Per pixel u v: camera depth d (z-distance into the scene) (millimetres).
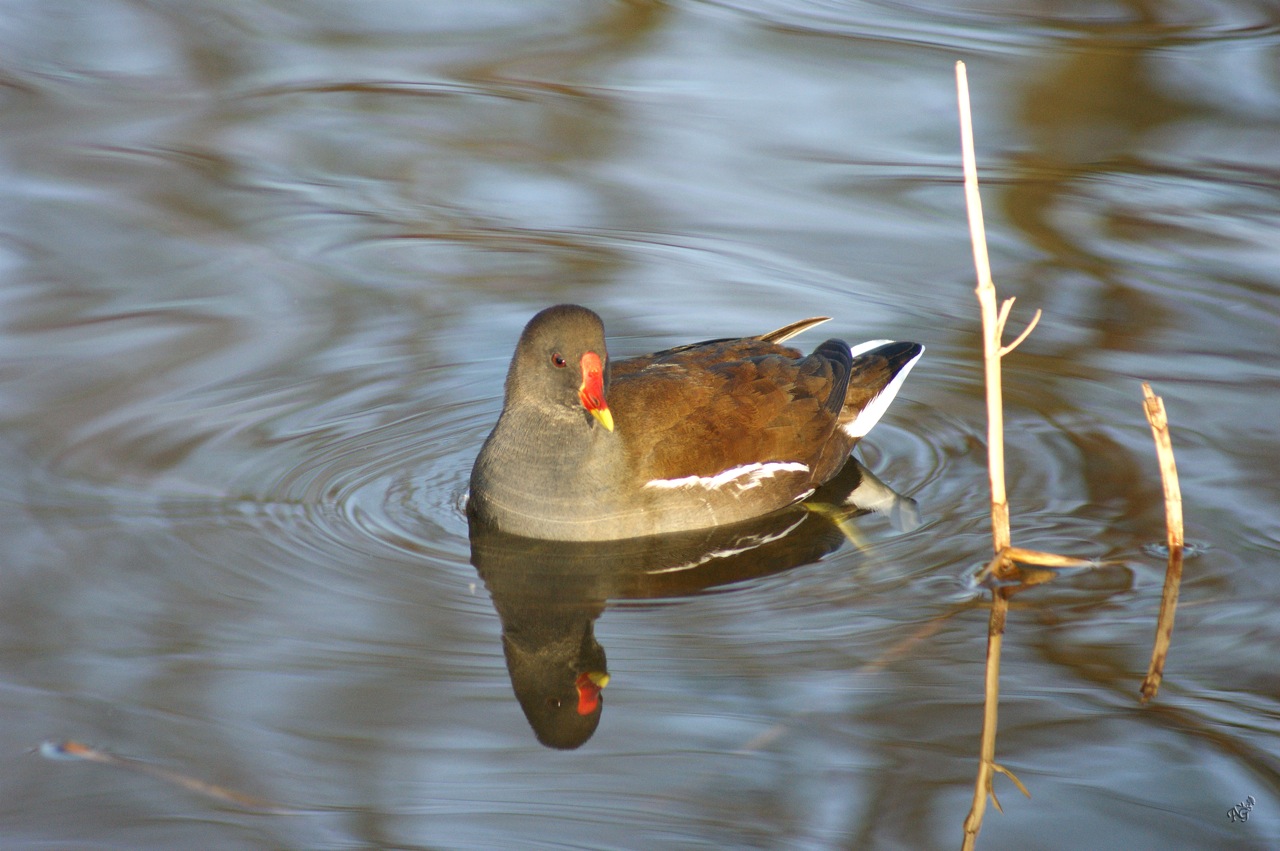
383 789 8531
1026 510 11977
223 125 19219
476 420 13562
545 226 17234
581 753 8922
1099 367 14328
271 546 11242
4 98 19469
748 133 19234
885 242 16875
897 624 10383
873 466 13047
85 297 15086
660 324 15125
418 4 23203
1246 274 15914
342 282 15828
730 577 11219
